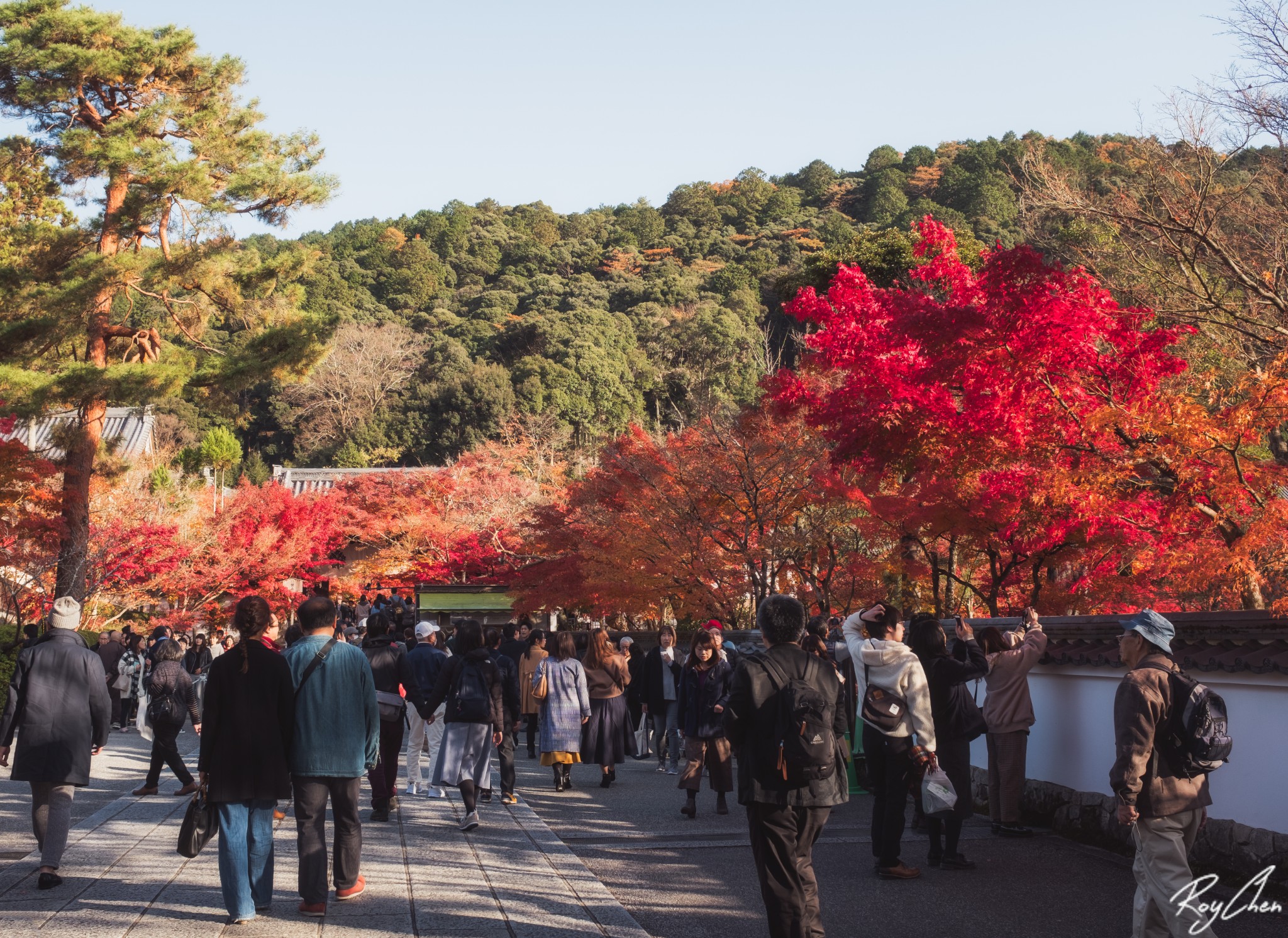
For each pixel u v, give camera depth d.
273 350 23.28
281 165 24.27
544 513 23.69
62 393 20.28
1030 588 16.31
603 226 106.81
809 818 4.99
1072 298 11.00
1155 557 12.88
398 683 9.07
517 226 105.12
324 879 5.74
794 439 16.95
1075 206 12.30
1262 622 6.52
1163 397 10.56
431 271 87.06
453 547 33.81
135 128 21.41
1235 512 10.35
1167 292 12.11
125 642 19.89
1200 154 11.70
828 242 86.19
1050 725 8.88
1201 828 6.84
